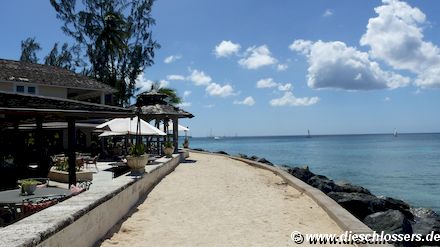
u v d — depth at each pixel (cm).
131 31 4891
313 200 1191
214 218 953
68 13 4528
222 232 825
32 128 2258
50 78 2823
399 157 6431
